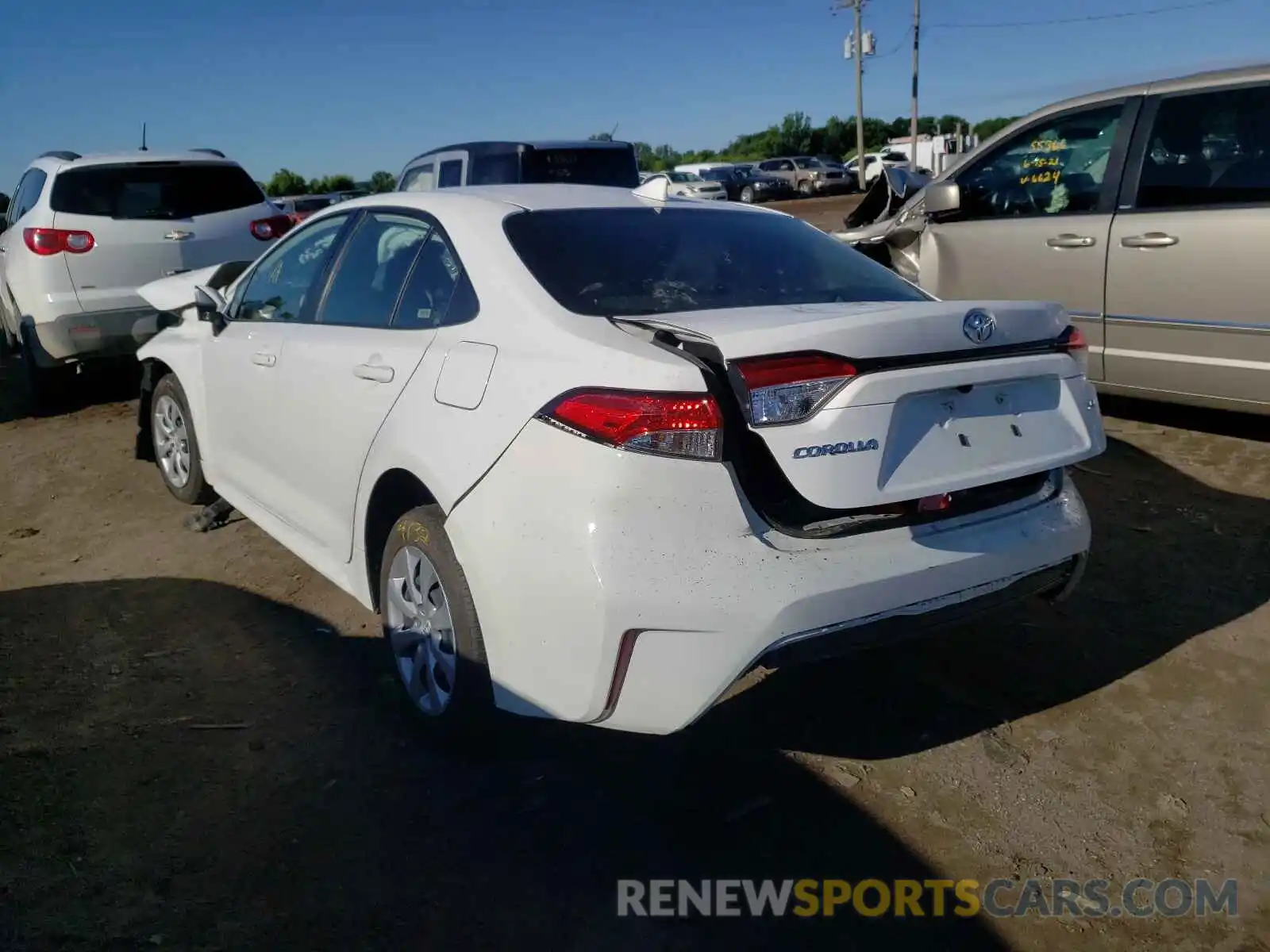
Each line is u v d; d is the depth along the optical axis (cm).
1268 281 505
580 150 1138
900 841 280
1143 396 576
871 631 269
